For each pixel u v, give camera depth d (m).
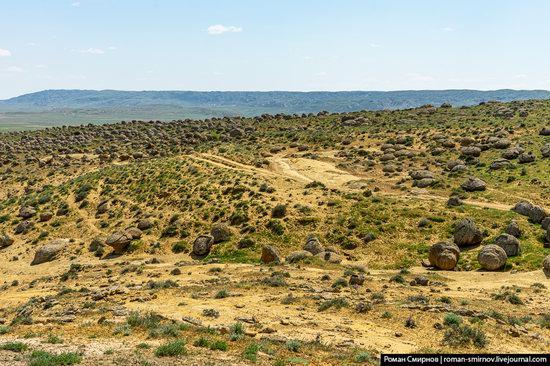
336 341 21.84
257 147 124.69
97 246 65.81
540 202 69.00
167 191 82.62
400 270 47.66
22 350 19.34
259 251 57.69
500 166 89.06
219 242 61.59
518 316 28.02
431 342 22.28
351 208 65.94
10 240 71.31
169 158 110.19
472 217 60.72
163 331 22.28
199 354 18.81
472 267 47.31
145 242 64.75
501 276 43.41
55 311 30.92
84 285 44.75
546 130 106.88
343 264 50.53
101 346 20.09
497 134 110.81
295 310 28.27
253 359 18.16
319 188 78.56
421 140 117.12
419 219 61.03
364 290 35.34
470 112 152.62
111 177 96.81
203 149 124.88
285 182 83.25
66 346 20.11
